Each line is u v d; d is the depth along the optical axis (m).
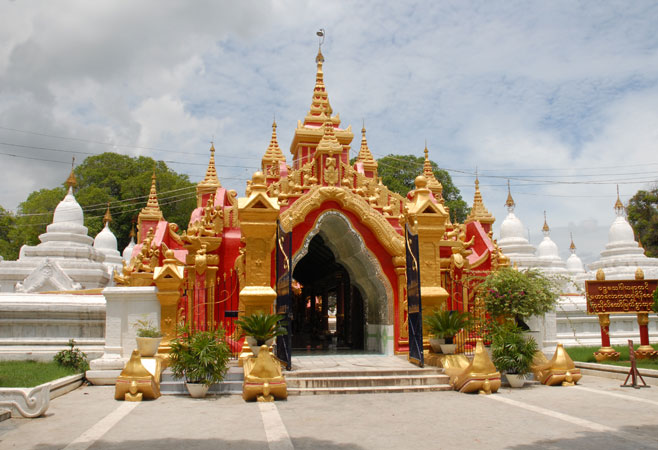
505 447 6.65
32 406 8.49
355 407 9.41
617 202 28.23
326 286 24.44
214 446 6.71
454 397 10.45
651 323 20.27
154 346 11.53
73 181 26.97
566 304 19.27
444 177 41.84
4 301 14.58
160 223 16.64
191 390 10.46
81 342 14.72
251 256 12.39
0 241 45.75
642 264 26.20
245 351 12.07
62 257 24.50
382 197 15.48
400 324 14.70
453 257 15.09
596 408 9.27
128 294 12.81
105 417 8.58
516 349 11.90
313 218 14.52
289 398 10.35
